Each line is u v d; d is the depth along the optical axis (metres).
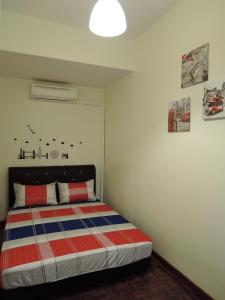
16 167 3.60
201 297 2.05
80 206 3.40
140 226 3.04
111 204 3.92
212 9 1.95
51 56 2.77
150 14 2.56
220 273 1.88
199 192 2.09
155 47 2.72
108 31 1.61
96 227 2.64
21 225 2.65
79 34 2.90
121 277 2.30
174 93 2.40
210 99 1.95
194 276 2.14
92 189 3.82
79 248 2.15
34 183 3.61
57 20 2.73
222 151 1.86
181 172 2.30
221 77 1.86
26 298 1.92
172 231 2.44
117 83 3.71
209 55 1.98
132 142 3.24
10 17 2.57
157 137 2.68
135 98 3.16
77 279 2.09
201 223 2.07
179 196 2.33
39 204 3.38
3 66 3.08
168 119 2.48
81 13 2.59
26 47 2.65
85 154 4.10
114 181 3.81
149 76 2.84
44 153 3.82
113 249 2.18
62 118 3.91
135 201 3.16
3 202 3.61
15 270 1.84
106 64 3.04
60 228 2.59
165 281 2.29
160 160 2.63
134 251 2.27
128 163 3.36
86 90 4.07
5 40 2.56
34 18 2.67
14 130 3.63
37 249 2.12
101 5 1.52
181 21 2.30
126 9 2.46
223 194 1.85
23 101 3.66
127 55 3.15
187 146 2.23
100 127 4.18
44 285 1.97
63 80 3.73
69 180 3.83
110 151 3.97
